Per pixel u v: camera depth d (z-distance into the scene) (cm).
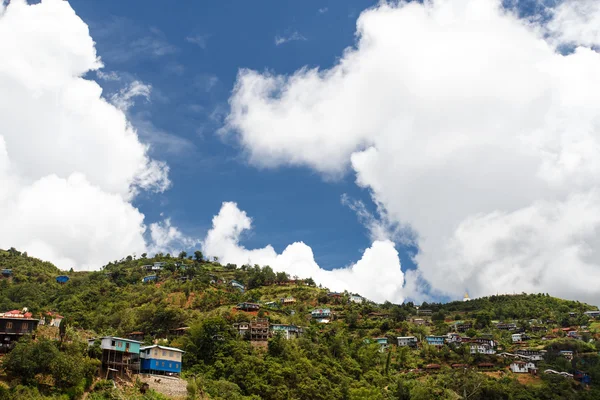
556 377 19038
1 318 11262
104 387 10700
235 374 14288
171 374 12900
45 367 9875
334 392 15038
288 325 19750
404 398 16375
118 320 19462
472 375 18512
